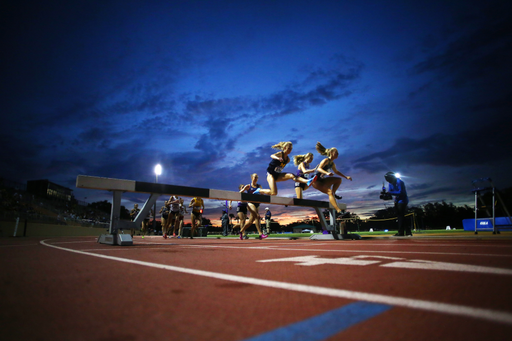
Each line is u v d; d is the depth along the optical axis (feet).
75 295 4.33
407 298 3.80
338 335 2.66
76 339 2.71
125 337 2.73
